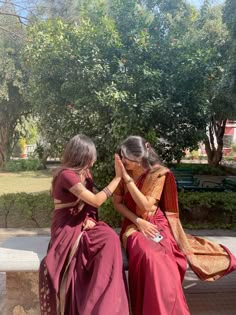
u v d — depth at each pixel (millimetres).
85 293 1929
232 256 2467
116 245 2064
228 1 6383
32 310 2473
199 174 13695
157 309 1988
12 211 5348
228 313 2855
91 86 4824
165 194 2566
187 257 2406
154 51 4949
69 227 2170
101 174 5078
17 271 2365
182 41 5105
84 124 5105
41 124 5977
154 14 5617
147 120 4707
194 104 5016
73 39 4875
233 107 8539
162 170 2533
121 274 1997
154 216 2504
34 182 11414
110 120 4910
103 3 5207
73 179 2174
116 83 4723
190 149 5430
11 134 15727
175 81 4871
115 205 2611
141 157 2469
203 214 5445
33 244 2744
